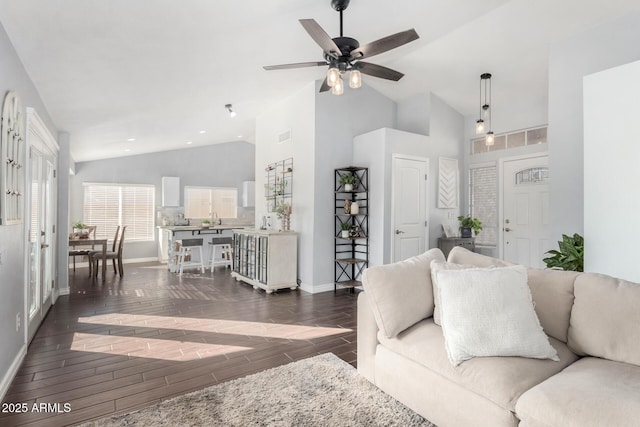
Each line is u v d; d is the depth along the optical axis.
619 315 1.73
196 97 4.77
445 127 5.93
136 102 4.48
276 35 3.32
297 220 5.54
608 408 1.32
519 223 5.64
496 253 5.92
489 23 3.85
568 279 1.99
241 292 5.18
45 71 3.06
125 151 7.64
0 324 2.22
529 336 1.76
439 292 2.00
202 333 3.41
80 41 2.74
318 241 5.19
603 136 2.55
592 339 1.78
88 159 7.73
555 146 3.80
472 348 1.76
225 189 9.43
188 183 8.96
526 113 5.50
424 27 3.76
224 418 1.98
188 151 8.96
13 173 2.44
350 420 1.97
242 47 3.46
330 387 2.33
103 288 5.41
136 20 2.62
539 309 2.02
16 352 2.62
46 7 2.24
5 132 2.23
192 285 5.66
